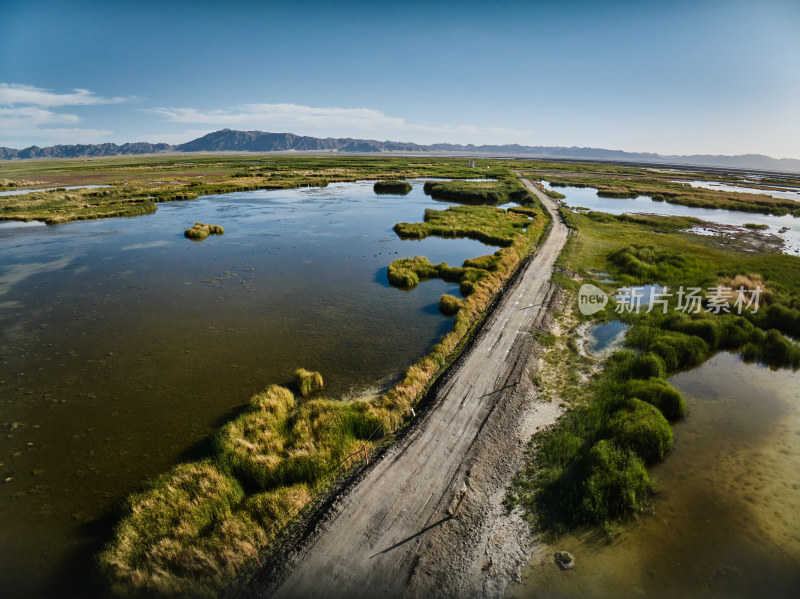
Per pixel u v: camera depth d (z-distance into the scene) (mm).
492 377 20688
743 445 16375
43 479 15047
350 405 18516
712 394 19953
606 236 52250
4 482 14891
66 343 25141
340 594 10703
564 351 23625
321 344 25031
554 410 18344
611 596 10664
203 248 47031
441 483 14266
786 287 31500
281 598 10633
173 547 11766
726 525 12781
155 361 23141
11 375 21703
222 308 30484
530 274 36781
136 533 12328
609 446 15023
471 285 33156
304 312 29812
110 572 11320
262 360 23219
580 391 19609
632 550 11922
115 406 19250
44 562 11953
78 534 12875
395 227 56250
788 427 17500
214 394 20141
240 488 14312
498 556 11727
